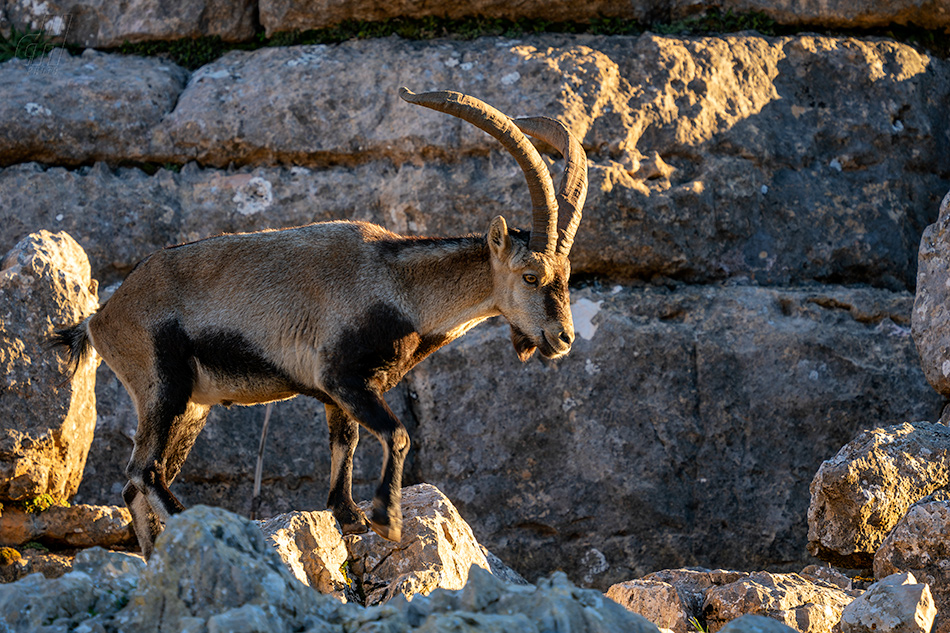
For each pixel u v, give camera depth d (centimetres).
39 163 2717
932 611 1244
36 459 2023
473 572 962
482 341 2616
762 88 2869
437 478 2591
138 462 1645
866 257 2789
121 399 2514
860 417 2584
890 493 1686
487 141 2681
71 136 2697
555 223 1678
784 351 2603
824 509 1731
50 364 2050
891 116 2906
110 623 887
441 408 2605
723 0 2962
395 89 2739
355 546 1588
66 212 2648
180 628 846
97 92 2728
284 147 2717
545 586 949
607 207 2639
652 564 2555
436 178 2667
